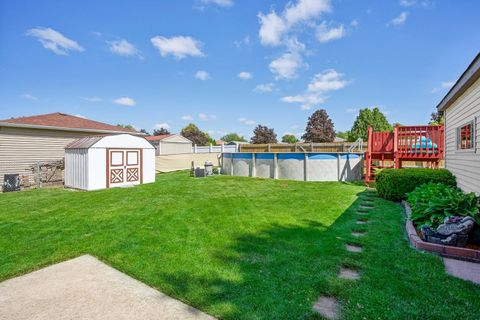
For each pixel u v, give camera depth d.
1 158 11.05
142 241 4.04
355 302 2.28
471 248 3.35
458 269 2.94
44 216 5.79
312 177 11.99
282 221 5.01
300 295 2.42
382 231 4.26
